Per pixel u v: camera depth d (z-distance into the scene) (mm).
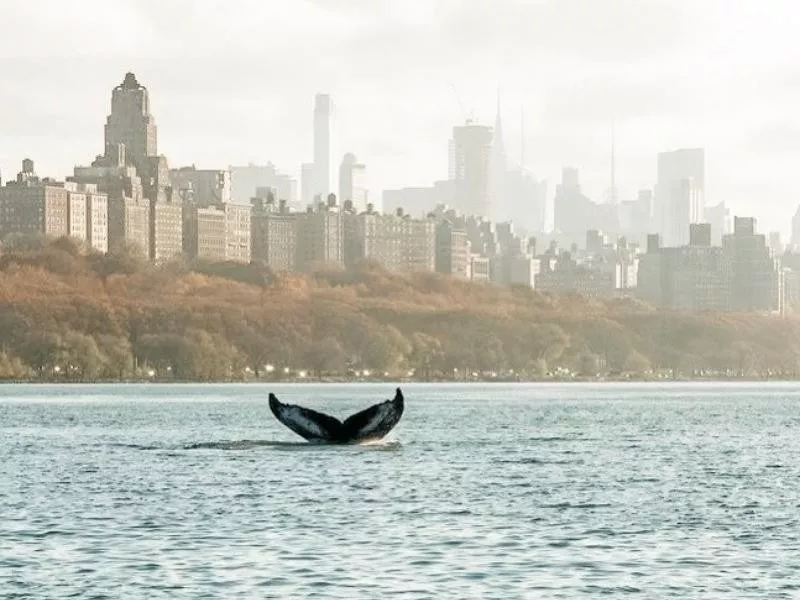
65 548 116562
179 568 107688
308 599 97062
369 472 177875
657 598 97750
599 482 171125
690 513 140500
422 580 103562
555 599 97375
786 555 114562
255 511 139875
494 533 125812
